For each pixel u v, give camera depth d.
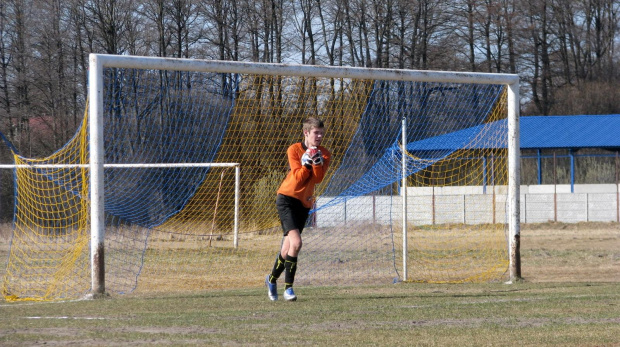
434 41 118.38
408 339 16.38
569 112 143.12
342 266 40.44
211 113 45.62
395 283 31.36
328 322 18.84
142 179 50.56
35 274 37.94
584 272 38.22
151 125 47.25
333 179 47.94
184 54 103.19
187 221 54.19
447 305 22.11
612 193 86.31
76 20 102.94
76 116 103.81
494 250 46.38
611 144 97.06
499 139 35.94
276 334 17.03
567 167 102.31
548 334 16.95
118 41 102.94
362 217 66.88
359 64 113.62
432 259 43.81
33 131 103.06
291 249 23.06
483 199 70.12
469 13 118.62
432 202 73.75
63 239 48.69
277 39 107.25
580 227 81.00
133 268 41.03
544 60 144.75
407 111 47.88
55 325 18.47
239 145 45.03
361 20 112.31
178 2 100.88
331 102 41.62
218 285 33.38
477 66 130.00
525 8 136.12
